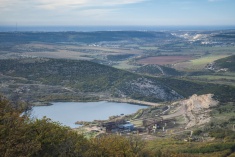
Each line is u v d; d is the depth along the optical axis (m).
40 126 77.50
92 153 79.12
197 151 163.38
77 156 76.19
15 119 76.56
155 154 112.75
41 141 72.94
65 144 75.75
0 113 78.19
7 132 71.31
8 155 65.12
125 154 89.25
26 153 67.38
